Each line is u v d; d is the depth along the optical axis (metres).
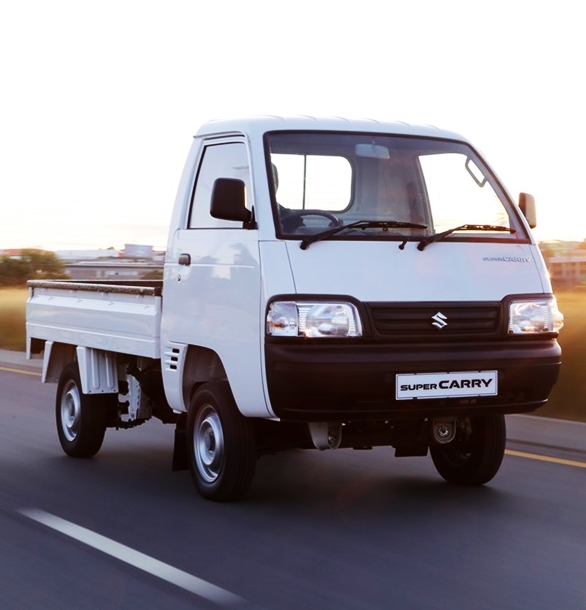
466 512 7.16
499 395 7.10
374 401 6.80
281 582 5.56
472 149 8.02
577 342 16.84
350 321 6.79
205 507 7.35
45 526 6.80
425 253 7.18
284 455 9.45
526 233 7.66
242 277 7.08
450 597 5.31
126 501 7.57
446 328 6.98
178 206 7.97
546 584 5.54
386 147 7.67
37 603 5.25
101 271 12.73
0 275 39.03
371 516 7.06
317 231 7.12
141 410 8.97
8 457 9.47
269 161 7.24
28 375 16.89
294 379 6.70
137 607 5.17
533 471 8.56
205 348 7.59
